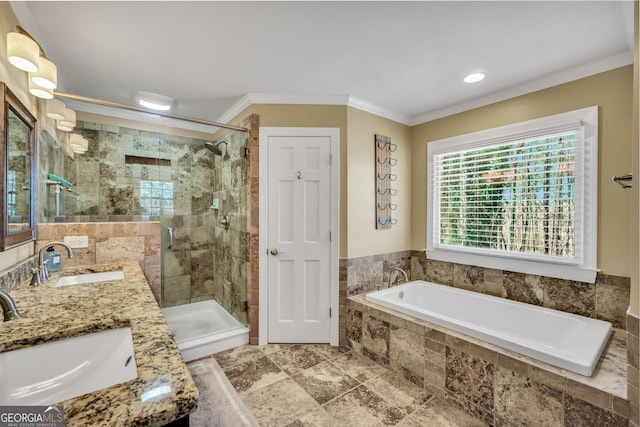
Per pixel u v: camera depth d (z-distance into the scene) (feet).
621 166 6.17
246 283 8.64
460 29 5.30
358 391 6.26
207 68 6.70
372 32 5.40
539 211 7.45
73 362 3.13
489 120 8.34
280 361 7.45
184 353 7.48
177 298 10.44
